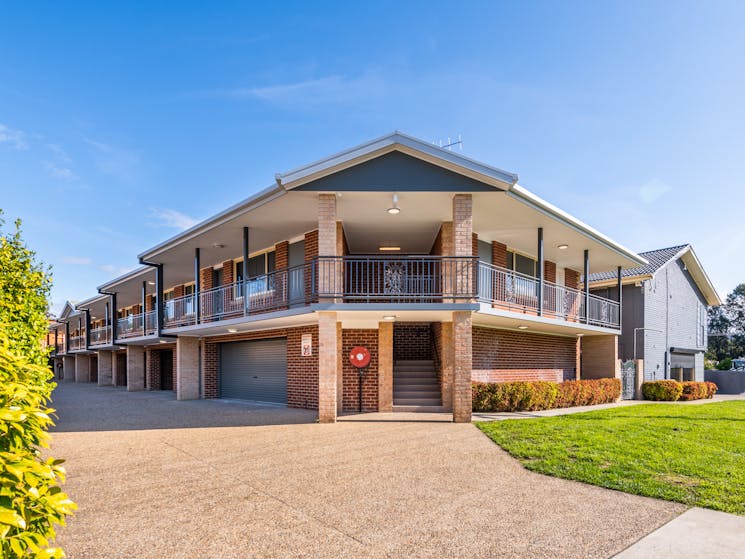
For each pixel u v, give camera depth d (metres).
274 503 5.22
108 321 28.80
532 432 8.93
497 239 15.02
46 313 7.12
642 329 22.27
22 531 1.98
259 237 14.84
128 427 10.59
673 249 25.12
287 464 6.89
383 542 4.19
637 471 6.25
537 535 4.30
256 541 4.24
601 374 18.73
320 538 4.29
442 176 10.48
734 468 6.38
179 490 5.72
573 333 17.67
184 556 3.96
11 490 1.87
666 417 11.56
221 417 12.00
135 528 4.55
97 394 20.98
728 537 4.22
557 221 12.90
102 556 3.96
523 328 15.32
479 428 9.59
